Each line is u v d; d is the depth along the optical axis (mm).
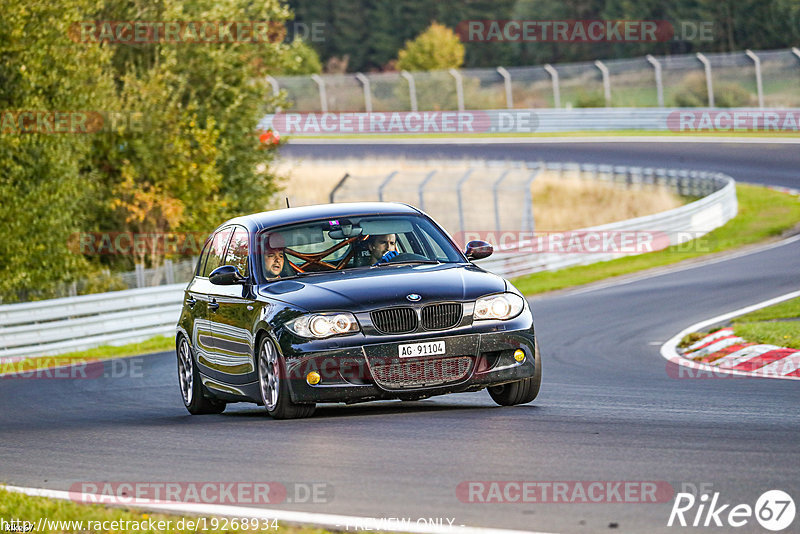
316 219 22969
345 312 19828
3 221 56375
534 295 55406
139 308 49438
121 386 32969
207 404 25141
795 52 117875
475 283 20688
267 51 74750
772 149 103688
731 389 23500
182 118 68188
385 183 75250
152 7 70188
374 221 22891
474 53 184000
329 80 134875
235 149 74750
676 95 123062
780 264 54562
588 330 38750
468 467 15117
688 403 21266
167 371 36250
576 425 18281
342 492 14094
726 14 162875
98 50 62500
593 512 12352
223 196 74375
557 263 65125
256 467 16203
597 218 90812
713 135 112500
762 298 42719
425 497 13500
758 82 118812
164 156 67250
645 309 43250
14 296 51156
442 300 20016
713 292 46375
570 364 30469
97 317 47688
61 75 59094
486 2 199250
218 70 71938
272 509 13422
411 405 22688
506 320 20312
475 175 101438
